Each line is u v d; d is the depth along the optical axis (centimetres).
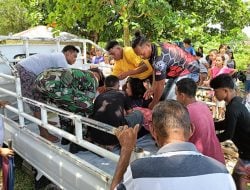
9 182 385
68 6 596
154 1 596
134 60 516
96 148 323
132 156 248
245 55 1260
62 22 619
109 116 387
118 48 533
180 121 193
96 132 395
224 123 360
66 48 528
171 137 191
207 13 1262
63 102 416
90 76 430
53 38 663
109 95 401
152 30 1009
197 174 172
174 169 173
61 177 389
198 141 307
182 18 738
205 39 1095
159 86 422
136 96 515
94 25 666
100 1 622
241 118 334
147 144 427
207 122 310
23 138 475
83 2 602
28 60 496
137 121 413
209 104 595
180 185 170
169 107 197
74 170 365
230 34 1312
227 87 337
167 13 625
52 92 416
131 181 178
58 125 508
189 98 320
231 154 536
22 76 490
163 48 422
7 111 556
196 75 452
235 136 348
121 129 238
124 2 637
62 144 442
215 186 171
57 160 395
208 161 178
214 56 812
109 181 311
